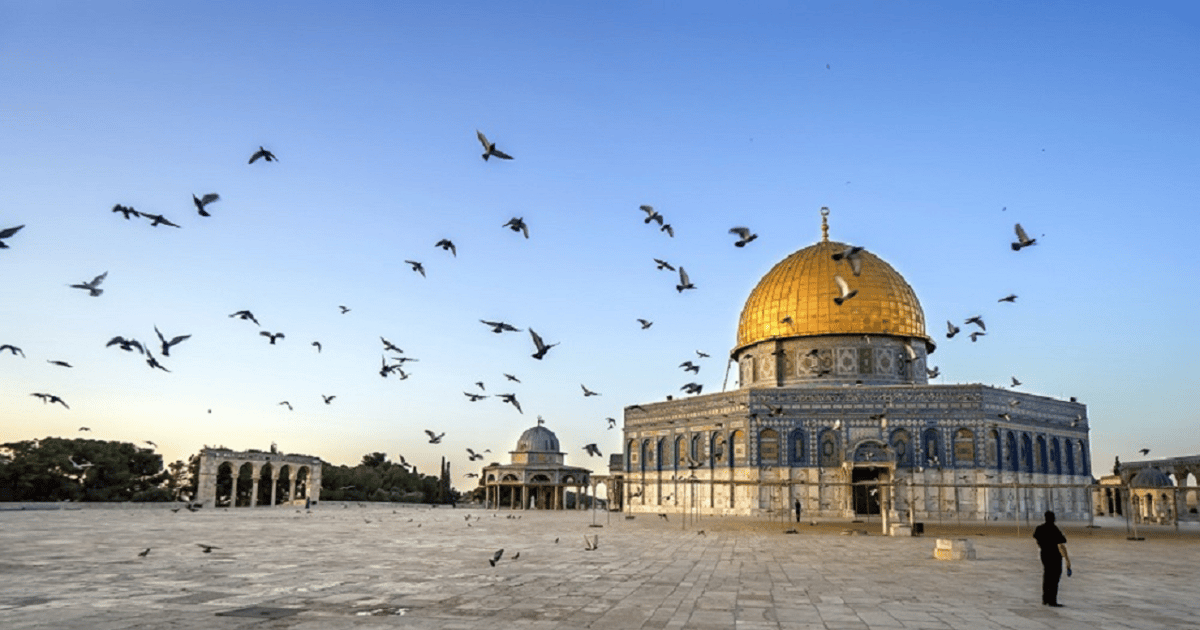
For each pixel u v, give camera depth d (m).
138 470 111.12
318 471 119.81
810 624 17.30
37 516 69.69
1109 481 102.38
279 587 22.62
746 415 76.56
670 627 16.72
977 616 18.62
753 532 51.16
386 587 22.70
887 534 49.78
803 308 82.12
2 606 19.05
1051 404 80.88
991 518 71.44
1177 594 23.09
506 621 17.22
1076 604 20.86
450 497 157.25
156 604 19.39
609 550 36.31
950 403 73.62
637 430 89.94
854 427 74.50
